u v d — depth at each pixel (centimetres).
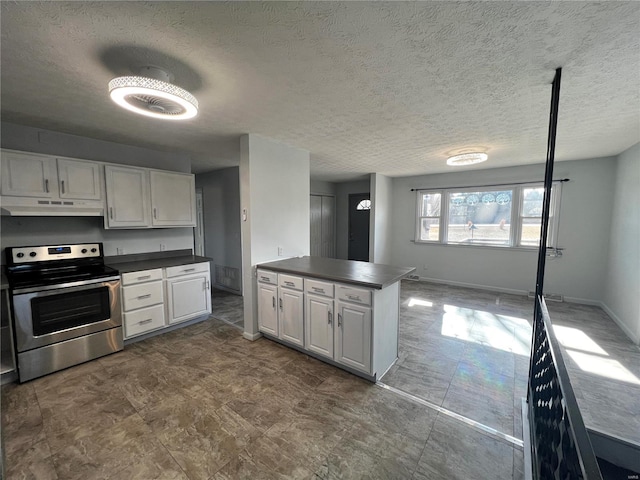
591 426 187
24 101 208
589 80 179
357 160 427
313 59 154
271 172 316
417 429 181
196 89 189
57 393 215
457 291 507
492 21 124
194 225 375
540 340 171
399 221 611
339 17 121
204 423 185
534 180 460
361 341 231
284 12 117
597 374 246
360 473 150
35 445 165
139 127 268
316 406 202
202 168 496
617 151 370
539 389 159
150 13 117
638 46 141
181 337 318
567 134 294
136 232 351
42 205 254
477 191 518
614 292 374
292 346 290
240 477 147
